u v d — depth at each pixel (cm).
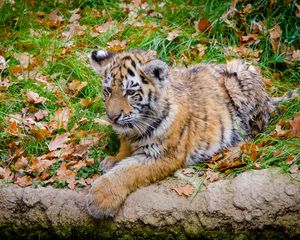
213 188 920
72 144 1065
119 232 912
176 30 1323
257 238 889
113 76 931
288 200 883
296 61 1255
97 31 1341
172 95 966
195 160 1003
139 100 930
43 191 948
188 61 1258
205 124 1016
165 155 959
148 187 943
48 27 1375
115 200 912
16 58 1273
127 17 1392
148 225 903
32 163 1015
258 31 1315
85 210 921
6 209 944
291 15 1319
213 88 1069
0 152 1061
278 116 1118
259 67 1241
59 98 1179
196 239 900
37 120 1136
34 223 936
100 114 1141
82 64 1245
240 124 1071
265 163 964
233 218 891
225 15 1321
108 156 1018
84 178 987
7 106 1156
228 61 1145
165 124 950
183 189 923
